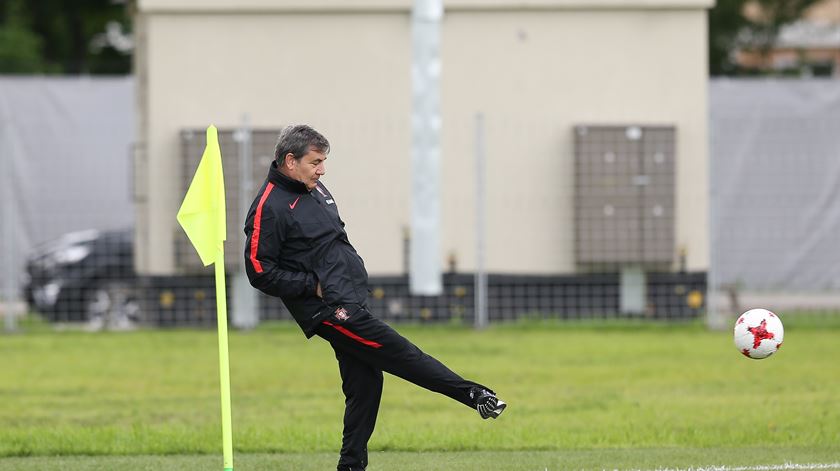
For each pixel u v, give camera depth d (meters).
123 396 41.75
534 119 62.16
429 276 57.22
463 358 49.56
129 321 63.66
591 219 61.41
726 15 118.56
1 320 64.44
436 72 56.72
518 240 61.84
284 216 24.58
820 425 34.59
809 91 77.88
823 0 129.50
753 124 75.50
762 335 28.84
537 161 62.06
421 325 60.53
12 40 115.12
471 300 61.09
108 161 78.19
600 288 61.69
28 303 63.47
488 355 50.44
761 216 74.81
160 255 60.91
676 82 62.53
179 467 29.28
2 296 68.50
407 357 24.78
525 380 44.16
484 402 24.61
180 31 61.62
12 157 77.00
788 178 75.38
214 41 61.69
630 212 61.44
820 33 134.88
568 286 61.50
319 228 24.75
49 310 63.12
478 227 59.12
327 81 62.00
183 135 60.78
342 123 61.88
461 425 35.53
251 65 61.84
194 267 60.62
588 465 28.80
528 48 62.19
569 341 54.91
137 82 64.94
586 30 62.34
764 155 75.38
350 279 24.89
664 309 61.72
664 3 62.19
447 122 62.06
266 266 24.62
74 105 78.38
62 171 77.62
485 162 62.03
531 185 62.06
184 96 61.62
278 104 61.97
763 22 123.62
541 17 62.12
